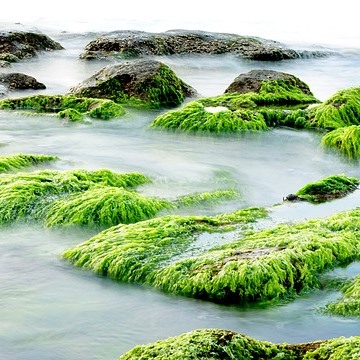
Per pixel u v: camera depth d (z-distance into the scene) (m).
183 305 6.30
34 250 7.85
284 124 16.33
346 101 16.39
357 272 6.83
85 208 8.80
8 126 16.00
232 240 7.56
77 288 6.73
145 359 4.47
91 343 5.61
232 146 14.54
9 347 5.55
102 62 28.58
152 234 7.62
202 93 22.23
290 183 11.67
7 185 9.42
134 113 17.95
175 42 31.89
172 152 13.80
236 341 4.61
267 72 20.06
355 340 4.72
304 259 6.74
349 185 10.30
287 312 6.14
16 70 25.83
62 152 13.44
